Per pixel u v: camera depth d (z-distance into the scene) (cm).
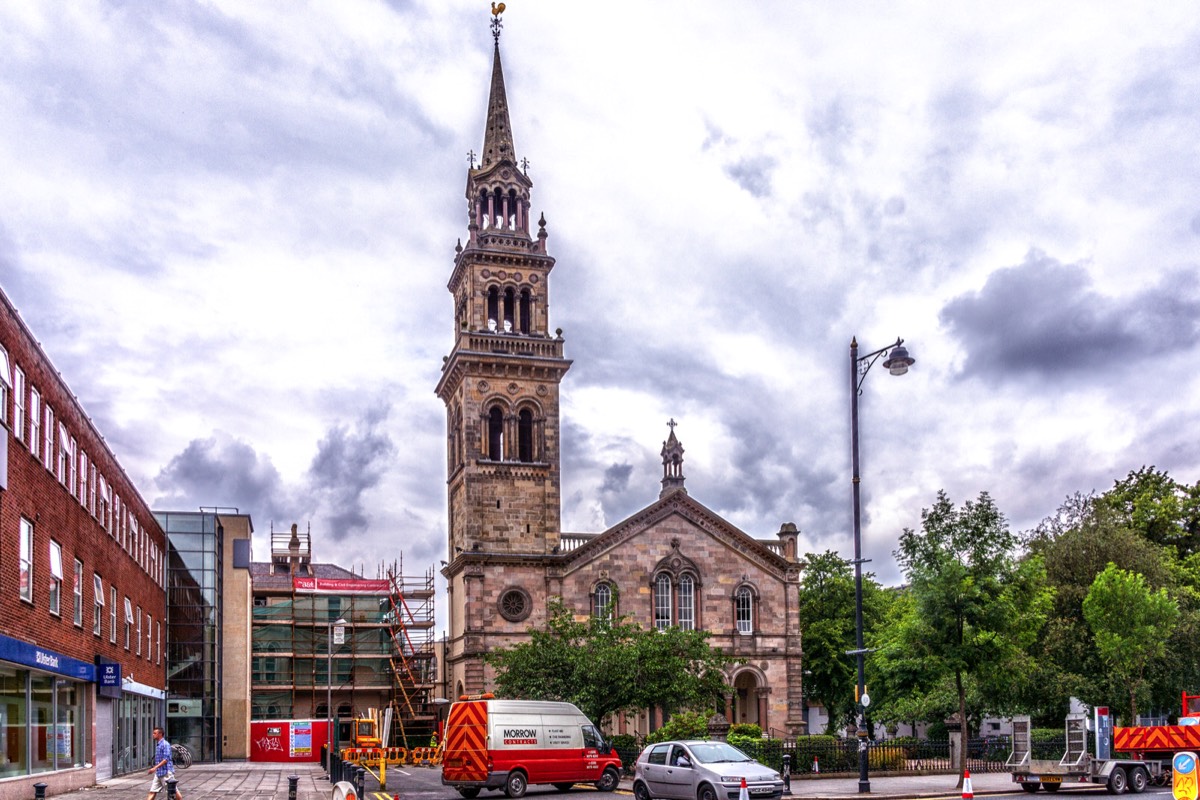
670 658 6406
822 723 10275
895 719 7775
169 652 7956
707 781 3700
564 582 8088
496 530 8238
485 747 4453
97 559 4975
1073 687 6594
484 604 7938
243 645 8412
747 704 8462
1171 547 8538
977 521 4969
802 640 9512
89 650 4759
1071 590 7000
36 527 3878
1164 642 6550
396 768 7131
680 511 8400
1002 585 4919
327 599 9962
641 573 8225
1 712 3538
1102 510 8094
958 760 5653
